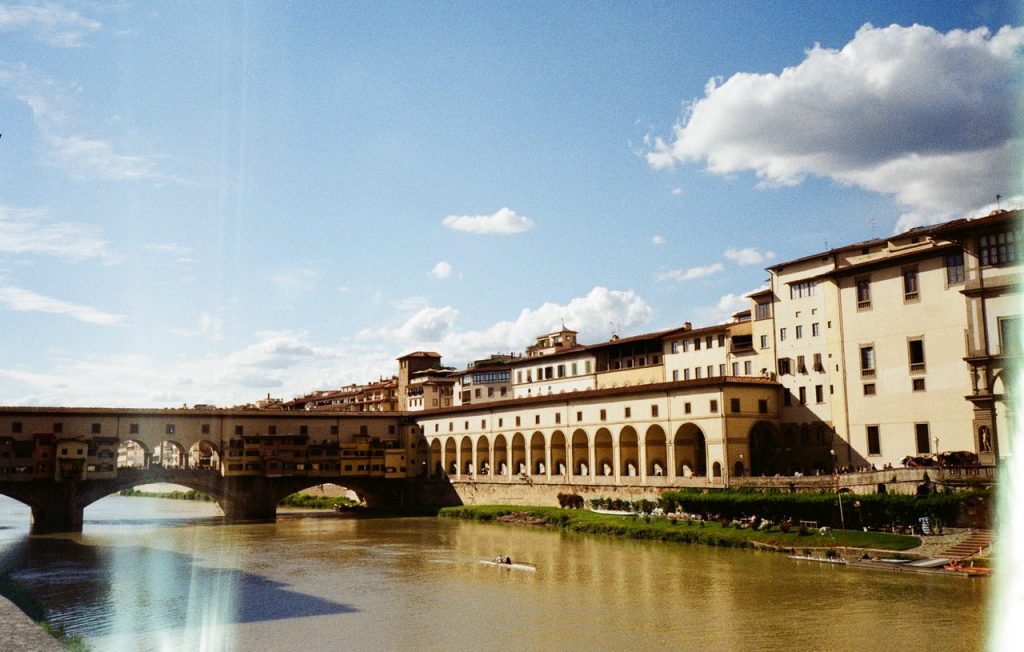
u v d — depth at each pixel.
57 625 54.56
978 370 76.06
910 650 46.47
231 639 51.09
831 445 97.00
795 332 103.56
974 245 77.06
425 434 152.38
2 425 118.50
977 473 71.62
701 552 83.38
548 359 152.25
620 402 114.44
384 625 54.66
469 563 81.25
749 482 94.50
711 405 100.81
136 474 126.44
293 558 85.81
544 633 52.09
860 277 94.50
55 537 106.12
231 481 134.62
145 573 76.12
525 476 129.25
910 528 75.50
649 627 52.97
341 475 144.88
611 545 91.75
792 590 62.12
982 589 59.34
